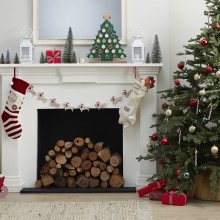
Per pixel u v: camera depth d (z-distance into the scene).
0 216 3.54
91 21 4.66
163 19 4.63
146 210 3.70
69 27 4.60
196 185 4.13
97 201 4.03
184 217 3.51
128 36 4.64
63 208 3.77
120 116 4.52
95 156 4.57
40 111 4.73
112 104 4.57
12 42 4.64
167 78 4.62
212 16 4.12
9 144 4.52
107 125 4.77
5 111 4.47
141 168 4.54
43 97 4.57
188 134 3.82
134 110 4.45
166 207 3.82
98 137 4.78
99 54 4.54
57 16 4.66
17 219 3.46
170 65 4.67
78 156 4.60
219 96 3.85
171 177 3.94
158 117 4.50
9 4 4.64
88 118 4.77
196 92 3.97
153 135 4.19
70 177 4.60
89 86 4.57
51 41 4.65
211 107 3.82
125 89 4.56
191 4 4.70
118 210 3.70
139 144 4.55
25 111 4.58
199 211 3.69
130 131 4.59
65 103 4.57
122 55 4.54
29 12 4.66
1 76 4.62
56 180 4.58
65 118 4.76
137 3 4.64
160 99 4.61
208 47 3.95
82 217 3.51
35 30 4.64
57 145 4.58
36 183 4.54
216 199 4.03
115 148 4.79
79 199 4.14
